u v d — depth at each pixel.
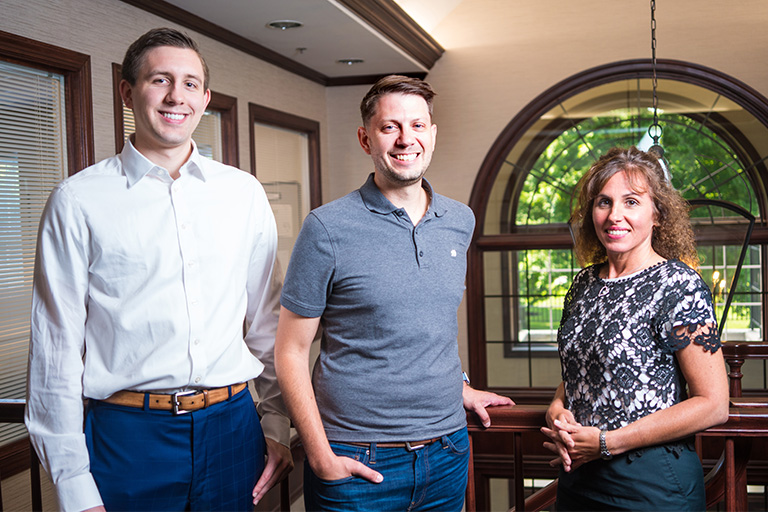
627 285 1.40
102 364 1.36
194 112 1.41
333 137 6.05
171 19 3.69
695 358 1.30
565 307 1.55
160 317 1.35
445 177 5.91
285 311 1.44
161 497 1.36
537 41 5.65
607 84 5.62
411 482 1.41
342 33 4.34
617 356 1.35
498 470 5.48
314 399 1.41
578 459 1.38
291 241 5.52
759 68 5.33
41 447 1.32
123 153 1.40
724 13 5.34
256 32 4.26
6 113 2.79
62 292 1.33
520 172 5.88
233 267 1.46
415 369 1.39
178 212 1.39
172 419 1.36
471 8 5.72
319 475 1.40
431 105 1.45
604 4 5.52
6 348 2.84
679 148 5.63
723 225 5.63
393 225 1.42
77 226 1.32
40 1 2.80
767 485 5.10
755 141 5.46
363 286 1.38
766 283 5.59
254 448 1.49
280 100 5.09
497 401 1.58
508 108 5.75
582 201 1.54
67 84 3.03
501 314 6.04
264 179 5.05
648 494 1.32
